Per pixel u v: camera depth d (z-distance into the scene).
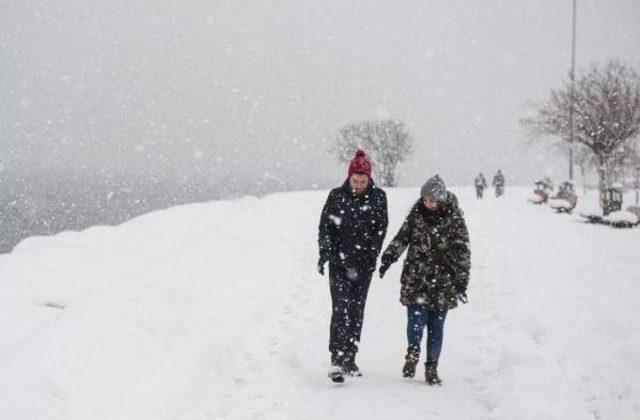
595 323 6.48
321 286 9.45
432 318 5.66
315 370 6.11
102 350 5.19
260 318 7.46
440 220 5.63
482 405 5.10
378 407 5.04
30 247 11.86
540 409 4.65
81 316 5.76
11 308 7.12
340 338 5.80
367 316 8.09
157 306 6.43
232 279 8.53
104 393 4.68
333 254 5.96
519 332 6.62
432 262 5.63
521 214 20.73
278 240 12.66
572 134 39.81
